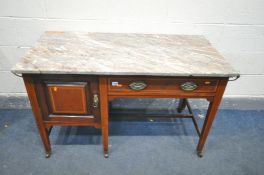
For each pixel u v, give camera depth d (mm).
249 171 1514
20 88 1848
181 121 1909
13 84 1820
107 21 1573
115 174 1441
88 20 1562
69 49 1273
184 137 1755
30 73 1061
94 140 1678
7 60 1695
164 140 1718
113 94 1198
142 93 1204
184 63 1183
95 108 1263
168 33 1650
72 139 1676
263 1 1530
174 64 1166
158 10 1547
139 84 1154
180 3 1523
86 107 1255
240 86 1952
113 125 1835
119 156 1564
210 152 1639
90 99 1226
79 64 1116
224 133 1812
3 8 1468
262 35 1680
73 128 1771
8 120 1812
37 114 1266
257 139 1775
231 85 1943
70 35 1476
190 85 1176
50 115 1287
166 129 1821
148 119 1912
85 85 1159
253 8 1560
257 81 1919
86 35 1490
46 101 1219
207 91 1213
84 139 1682
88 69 1073
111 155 1567
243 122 1938
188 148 1661
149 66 1130
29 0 1453
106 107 1253
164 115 1731
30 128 1748
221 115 2006
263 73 1869
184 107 1955
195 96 1236
